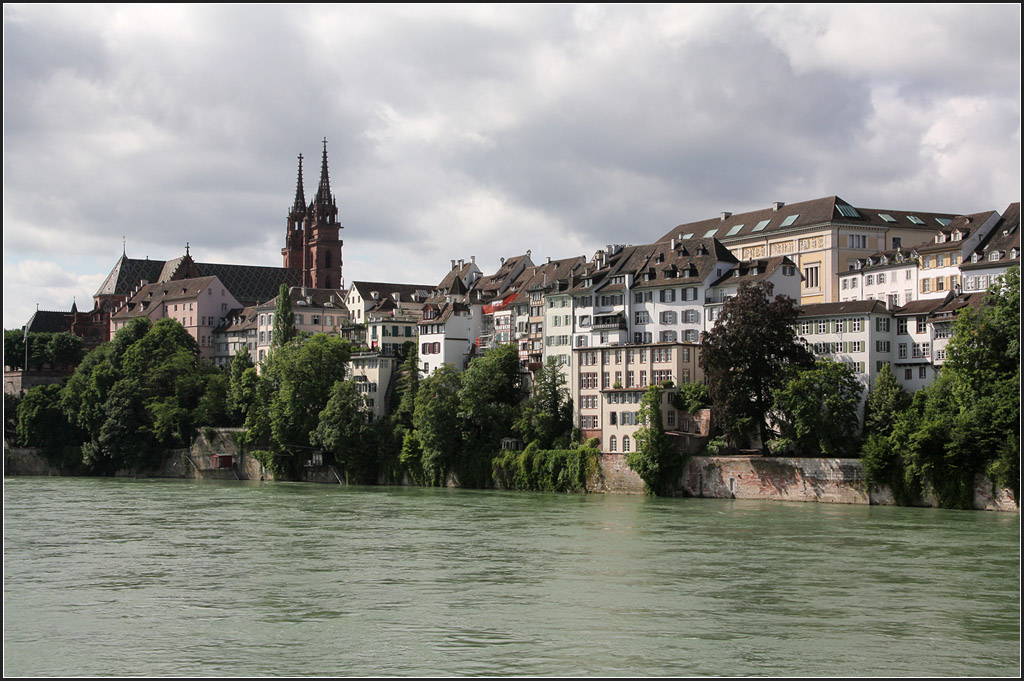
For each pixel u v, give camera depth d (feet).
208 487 542.57
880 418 419.74
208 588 246.27
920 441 378.12
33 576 262.26
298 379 610.24
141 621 215.31
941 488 376.68
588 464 476.54
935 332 451.12
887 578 249.96
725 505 403.34
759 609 220.84
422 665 184.34
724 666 183.32
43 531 343.87
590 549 294.87
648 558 278.87
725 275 526.16
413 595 236.84
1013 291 384.06
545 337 594.24
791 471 413.39
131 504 437.17
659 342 506.07
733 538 311.47
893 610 219.61
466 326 652.89
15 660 188.96
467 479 522.88
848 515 361.10
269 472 610.24
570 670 181.47
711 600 229.25
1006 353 376.89
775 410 437.17
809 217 591.37
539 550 294.46
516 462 503.20
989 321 383.24
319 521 368.48
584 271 585.22
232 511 405.59
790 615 215.92
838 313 472.85
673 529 332.39
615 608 222.28
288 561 280.72
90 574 264.52
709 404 468.75
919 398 413.39
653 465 446.60
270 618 216.95
